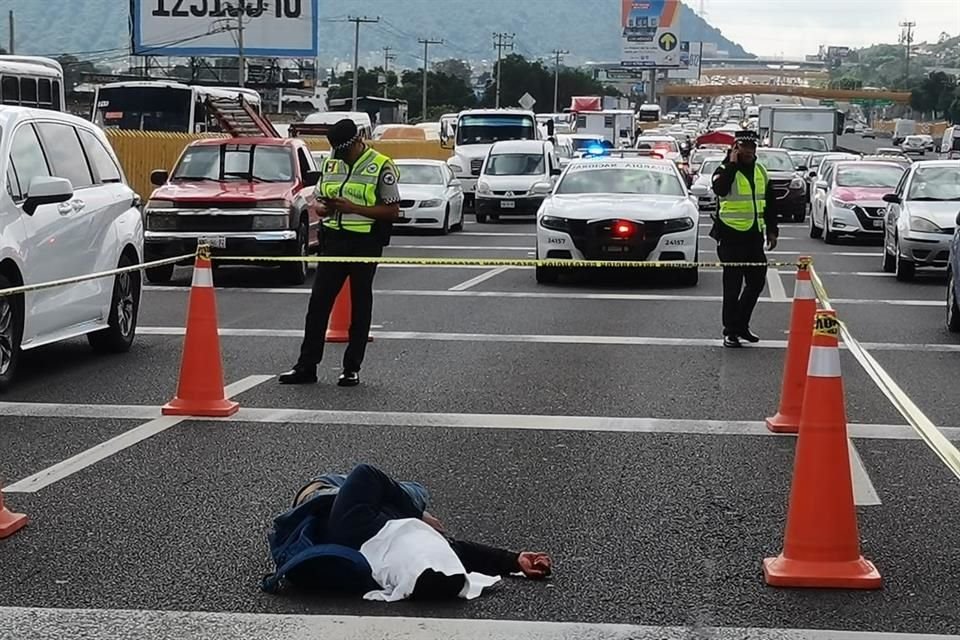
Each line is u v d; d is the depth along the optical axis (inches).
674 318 732.0
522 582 289.3
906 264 948.0
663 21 7736.2
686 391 515.2
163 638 256.1
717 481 378.6
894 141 4845.0
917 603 277.3
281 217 894.4
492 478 380.2
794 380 442.3
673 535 326.3
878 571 296.4
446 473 385.4
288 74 3774.6
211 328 464.1
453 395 503.2
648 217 890.7
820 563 286.7
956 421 467.2
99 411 468.8
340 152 522.9
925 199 981.2
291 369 558.6
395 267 1035.9
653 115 5629.9
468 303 798.5
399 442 423.5
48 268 522.3
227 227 896.3
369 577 276.4
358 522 280.8
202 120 1892.2
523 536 324.8
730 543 319.9
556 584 288.2
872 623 265.3
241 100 1544.0
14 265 495.2
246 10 3228.3
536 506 351.6
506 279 940.6
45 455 403.2
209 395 462.6
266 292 858.8
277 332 668.7
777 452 414.3
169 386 518.9
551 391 513.0
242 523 333.4
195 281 465.7
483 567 292.4
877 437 437.4
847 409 484.4
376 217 521.3
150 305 789.2
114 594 280.8
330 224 524.1
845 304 815.7
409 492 296.0
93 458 398.9
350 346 521.3
